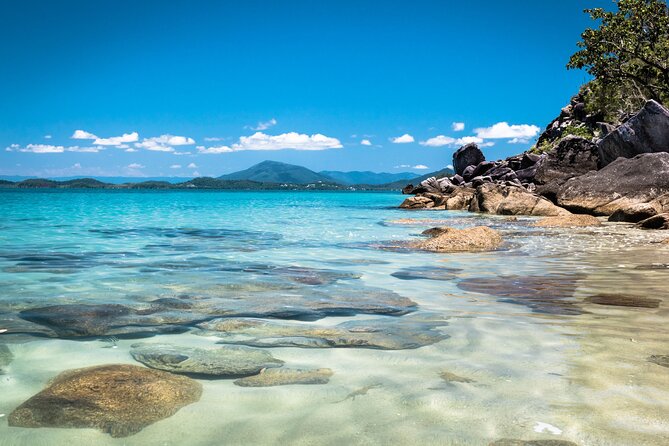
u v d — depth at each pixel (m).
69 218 18.72
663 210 17.47
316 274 6.86
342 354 3.44
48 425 2.36
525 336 3.84
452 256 8.84
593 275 6.73
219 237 12.27
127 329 4.06
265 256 8.77
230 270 7.17
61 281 6.18
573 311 4.66
